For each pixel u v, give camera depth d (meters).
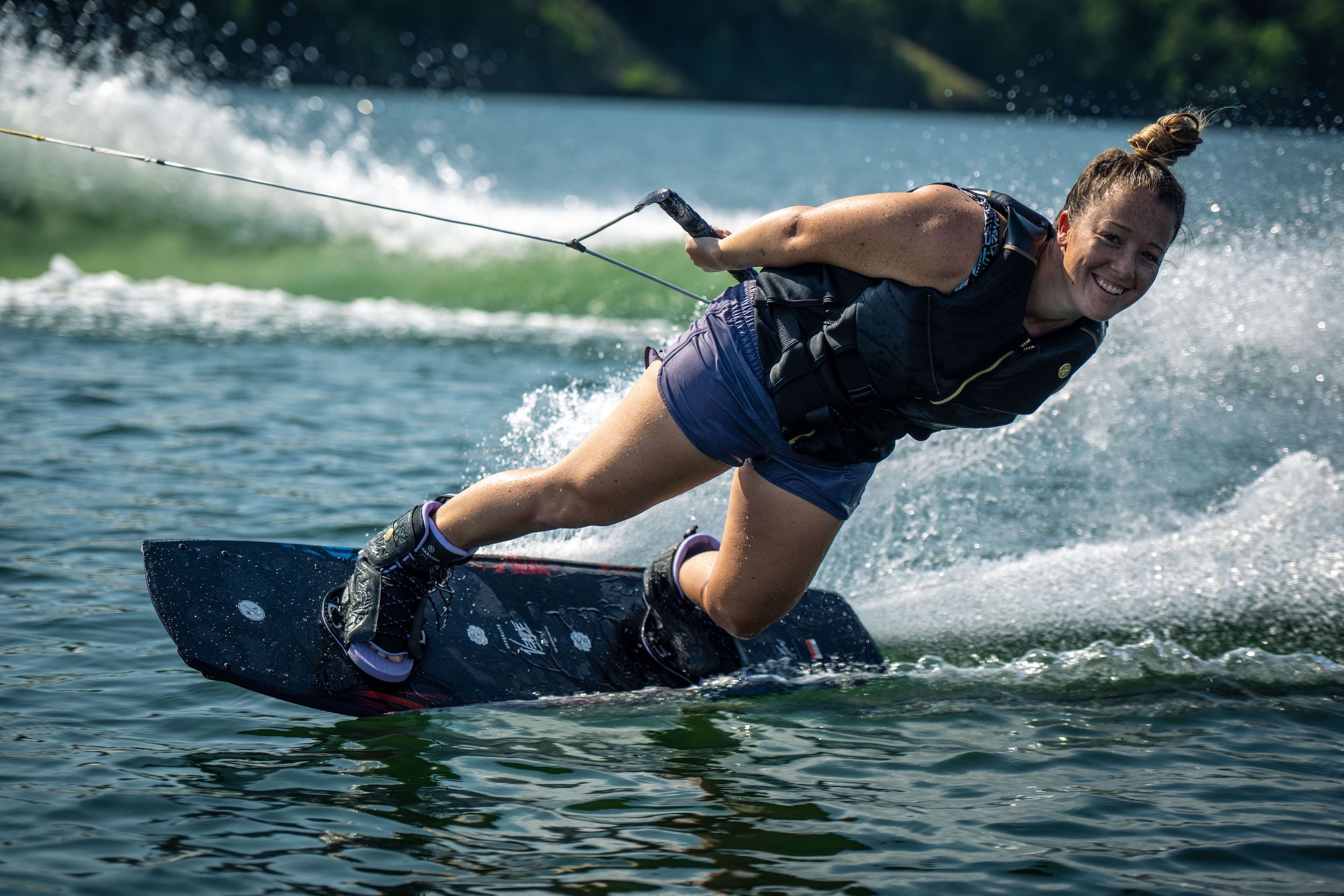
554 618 15.47
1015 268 11.23
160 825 11.03
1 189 55.75
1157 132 10.94
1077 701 15.12
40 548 18.59
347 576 14.79
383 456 25.19
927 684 15.68
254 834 10.95
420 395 31.91
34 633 15.52
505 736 13.43
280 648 13.72
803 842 11.20
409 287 52.59
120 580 17.52
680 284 53.06
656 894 10.23
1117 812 11.95
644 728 13.85
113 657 14.98
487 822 11.40
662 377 12.67
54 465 23.22
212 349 37.38
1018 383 11.81
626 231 62.50
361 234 57.56
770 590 13.46
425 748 12.97
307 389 32.06
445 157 156.88
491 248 56.72
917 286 11.45
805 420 12.17
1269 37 64.50
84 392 29.53
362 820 11.31
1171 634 17.66
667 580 15.12
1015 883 10.56
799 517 12.94
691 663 15.25
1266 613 18.48
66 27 84.19
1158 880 10.66
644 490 12.92
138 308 45.44
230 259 54.50
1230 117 33.62
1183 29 99.44
